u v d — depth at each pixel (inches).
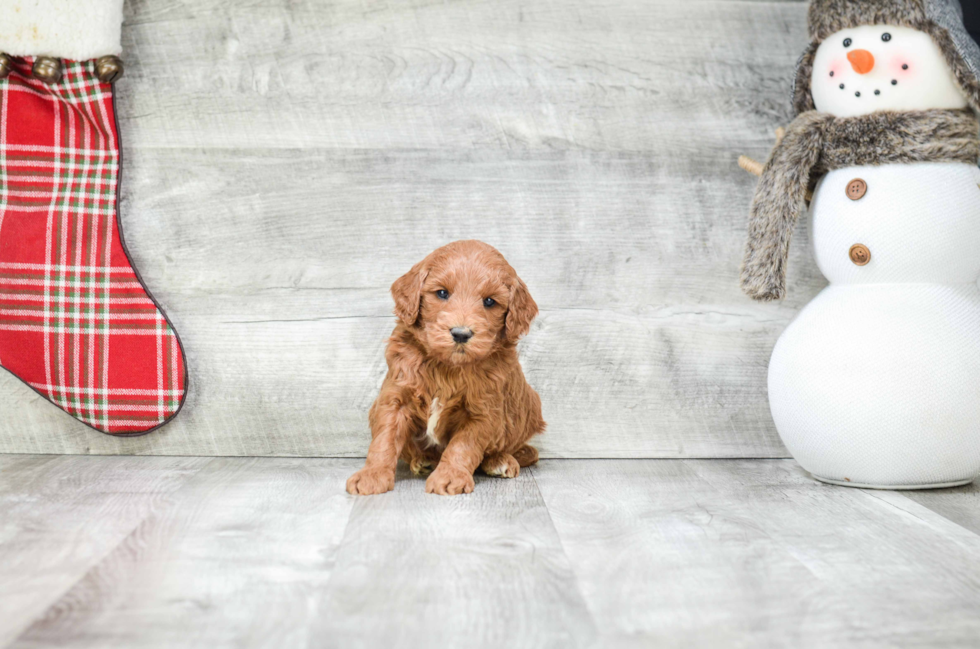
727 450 89.7
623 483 76.1
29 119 81.3
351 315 87.6
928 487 73.1
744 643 41.2
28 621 42.3
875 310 71.9
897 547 56.7
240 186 86.9
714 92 90.3
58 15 78.5
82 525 59.2
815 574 51.1
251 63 86.8
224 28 86.6
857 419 70.5
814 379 72.7
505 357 74.9
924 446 69.7
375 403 77.2
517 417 77.6
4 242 81.2
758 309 90.1
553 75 89.0
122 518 61.1
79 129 82.6
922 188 71.1
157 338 83.2
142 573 49.5
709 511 65.7
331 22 87.4
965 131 71.7
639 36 89.7
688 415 89.7
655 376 89.7
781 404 76.2
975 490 73.4
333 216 87.4
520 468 82.7
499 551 54.3
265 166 87.0
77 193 82.4
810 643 41.4
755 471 82.4
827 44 76.4
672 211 89.8
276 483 73.3
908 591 48.5
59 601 45.0
